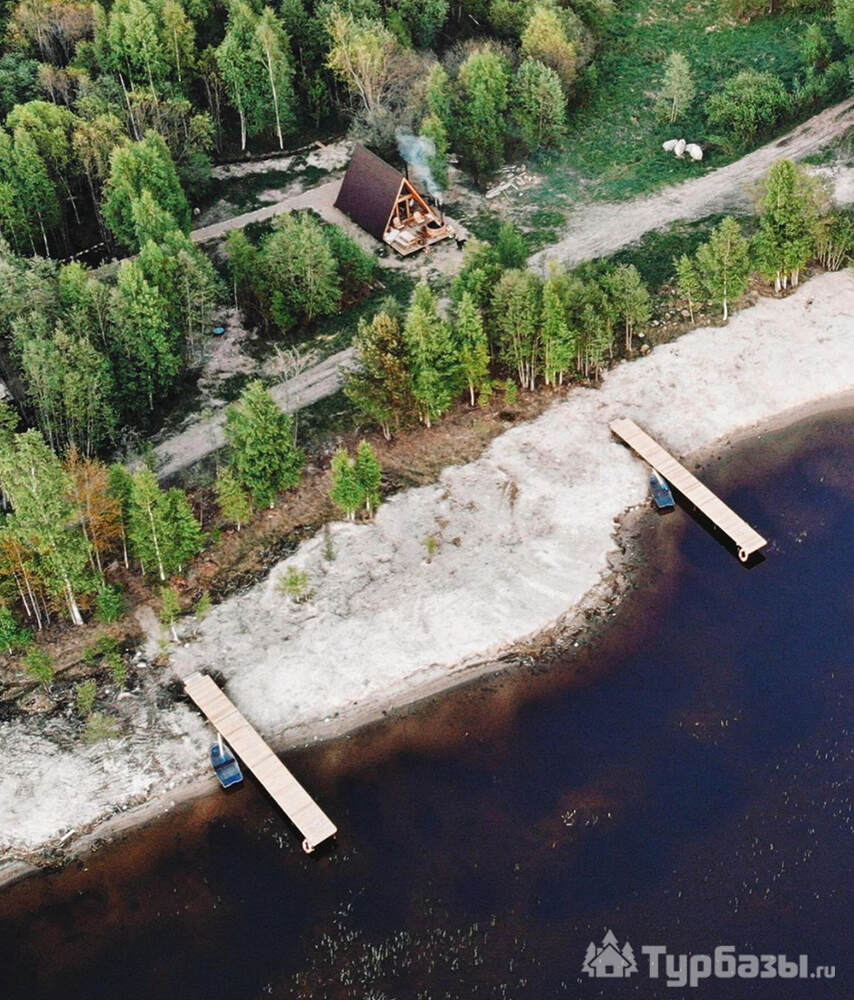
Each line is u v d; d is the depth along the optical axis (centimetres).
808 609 8931
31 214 11856
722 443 10200
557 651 8775
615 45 14738
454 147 13325
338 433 10325
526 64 13000
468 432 10294
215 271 11231
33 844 7819
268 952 7294
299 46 13938
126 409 10425
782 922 7231
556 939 7231
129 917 7488
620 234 12131
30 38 13525
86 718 8400
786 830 7650
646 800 7875
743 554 9219
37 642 8862
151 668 8700
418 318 9625
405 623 8906
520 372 10538
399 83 13125
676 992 6969
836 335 10881
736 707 8356
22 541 8462
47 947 7388
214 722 8300
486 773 8106
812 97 13312
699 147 13050
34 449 8112
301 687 8575
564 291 10288
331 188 13050
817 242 11206
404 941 7281
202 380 10869
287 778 7969
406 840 7781
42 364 9569
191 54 13375
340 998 7050
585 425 10288
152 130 11762
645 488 9812
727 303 11169
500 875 7562
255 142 13762
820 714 8262
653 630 8881
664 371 10675
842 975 6988
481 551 9369
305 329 11338
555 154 13312
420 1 14025
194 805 8006
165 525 8744
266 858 7731
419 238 12044
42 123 11831
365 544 9431
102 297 10188
